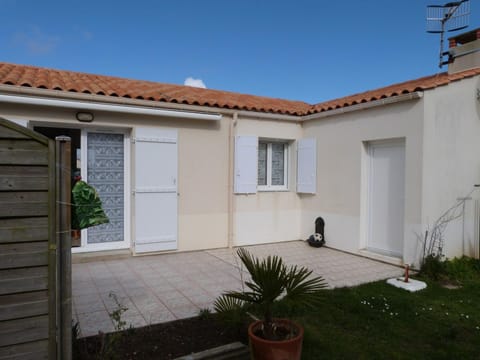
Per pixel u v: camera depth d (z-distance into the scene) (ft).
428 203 19.06
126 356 9.52
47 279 7.48
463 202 20.83
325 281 17.15
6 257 7.13
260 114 25.13
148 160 21.52
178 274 18.10
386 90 26.48
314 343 10.75
